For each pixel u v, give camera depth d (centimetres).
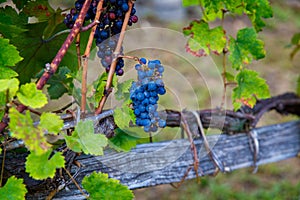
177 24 504
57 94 167
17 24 157
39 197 148
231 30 375
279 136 196
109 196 141
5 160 144
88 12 144
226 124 181
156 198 320
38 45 158
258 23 171
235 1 163
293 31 514
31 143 122
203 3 166
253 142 187
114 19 143
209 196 318
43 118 127
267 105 194
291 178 343
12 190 133
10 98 127
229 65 384
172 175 170
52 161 130
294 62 472
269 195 314
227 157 183
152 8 524
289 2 531
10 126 121
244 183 335
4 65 136
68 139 133
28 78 162
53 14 160
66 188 150
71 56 159
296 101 202
